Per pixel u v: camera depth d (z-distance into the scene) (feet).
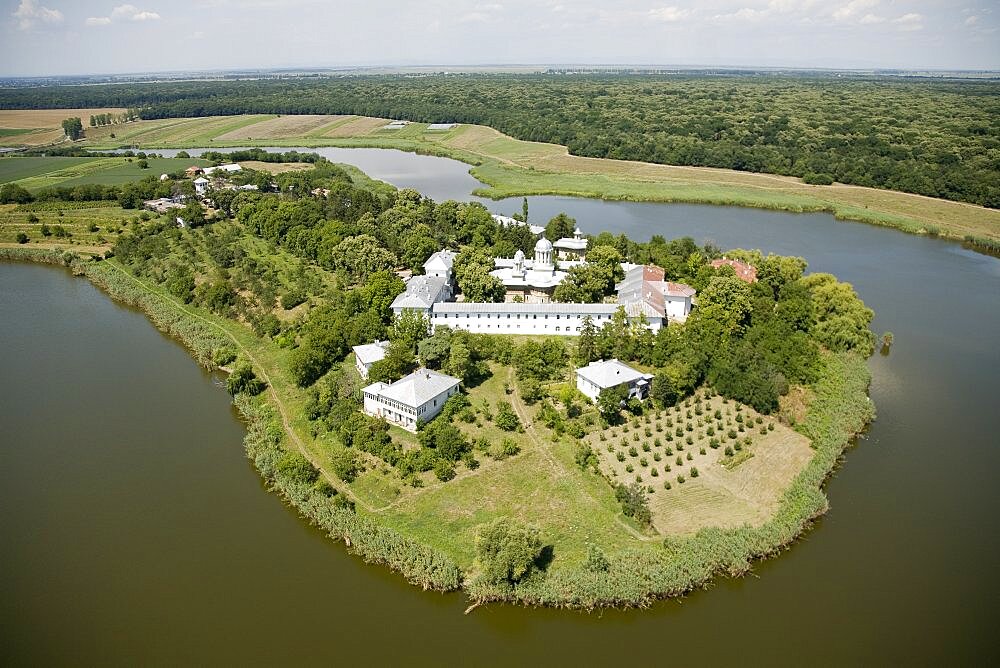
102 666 307.17
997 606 337.52
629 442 462.19
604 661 308.81
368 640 319.68
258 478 443.73
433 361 549.13
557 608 335.06
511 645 317.63
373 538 372.58
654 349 550.36
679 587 341.00
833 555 369.30
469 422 479.41
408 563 355.15
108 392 557.33
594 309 611.06
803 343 565.12
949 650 312.71
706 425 483.10
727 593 344.69
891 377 574.15
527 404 507.30
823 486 426.51
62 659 310.45
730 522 385.70
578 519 387.34
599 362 522.06
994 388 556.51
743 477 426.10
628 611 334.44
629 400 497.05
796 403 511.81
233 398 543.39
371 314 615.16
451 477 421.59
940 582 351.87
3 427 501.56
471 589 341.21
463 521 387.34
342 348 585.22
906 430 492.54
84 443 481.87
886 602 339.16
